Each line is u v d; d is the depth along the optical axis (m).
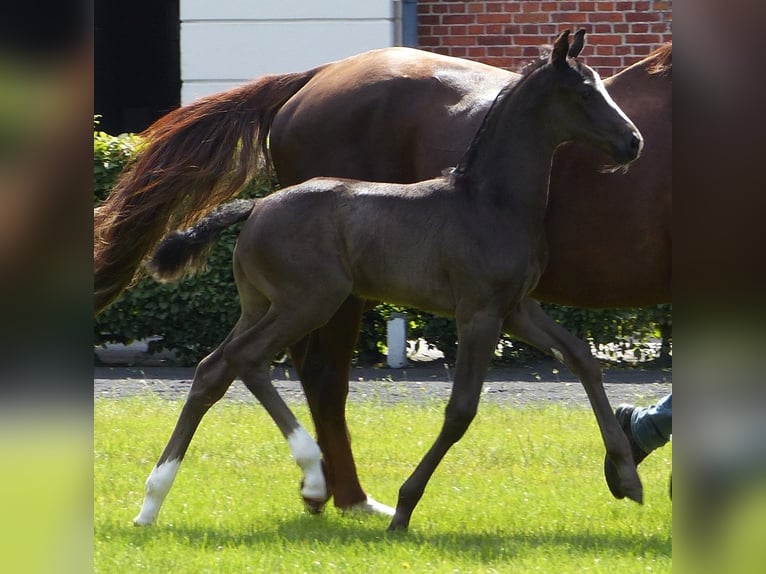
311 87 10.45
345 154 10.13
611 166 9.03
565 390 16.06
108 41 26.88
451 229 8.63
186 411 9.03
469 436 12.63
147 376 17.52
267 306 9.25
